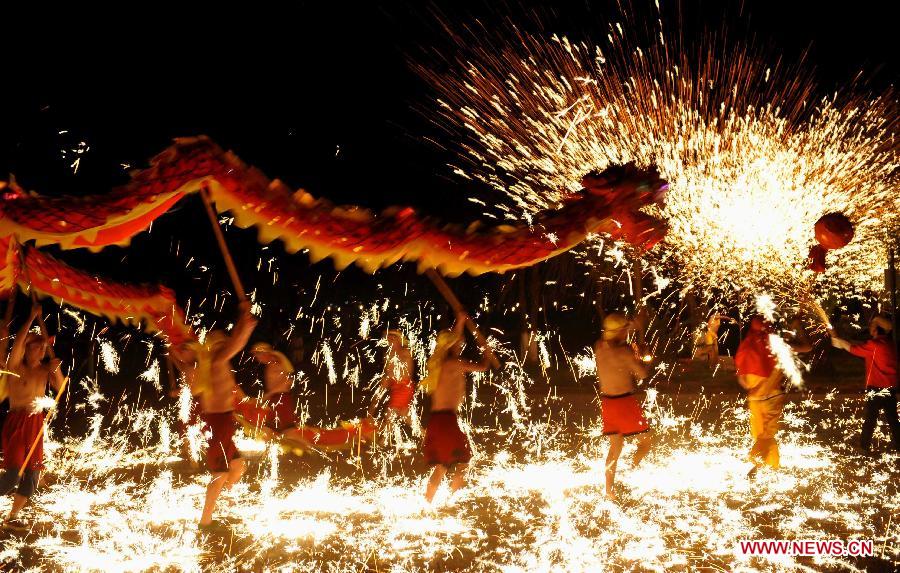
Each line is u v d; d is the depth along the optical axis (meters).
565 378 20.94
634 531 6.71
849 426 11.69
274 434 9.73
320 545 6.62
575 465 9.45
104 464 10.23
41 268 8.34
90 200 6.29
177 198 6.68
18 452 7.47
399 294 26.58
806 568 5.77
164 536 6.99
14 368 7.60
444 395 7.77
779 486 8.09
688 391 17.12
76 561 6.32
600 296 21.19
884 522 6.81
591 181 6.61
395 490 8.47
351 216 6.39
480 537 6.73
